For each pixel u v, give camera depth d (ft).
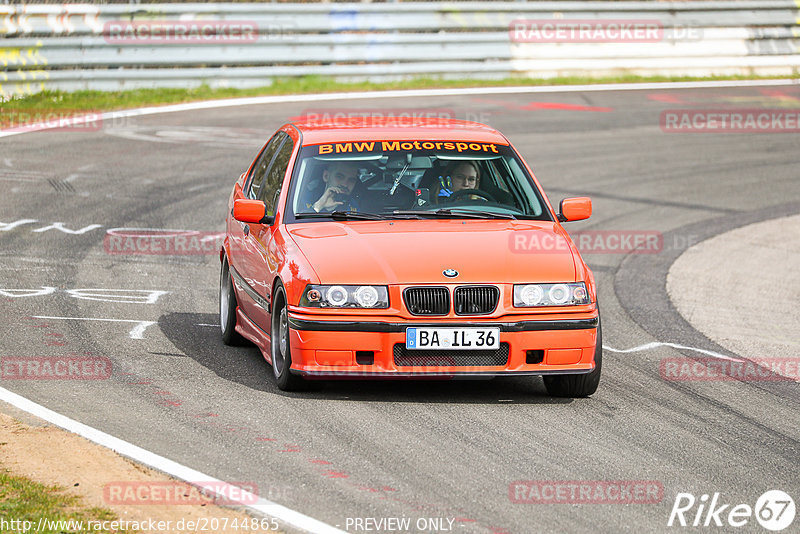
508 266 63.57
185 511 45.24
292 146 75.46
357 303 61.72
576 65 251.19
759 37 264.31
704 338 86.38
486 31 243.19
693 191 154.51
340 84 228.84
